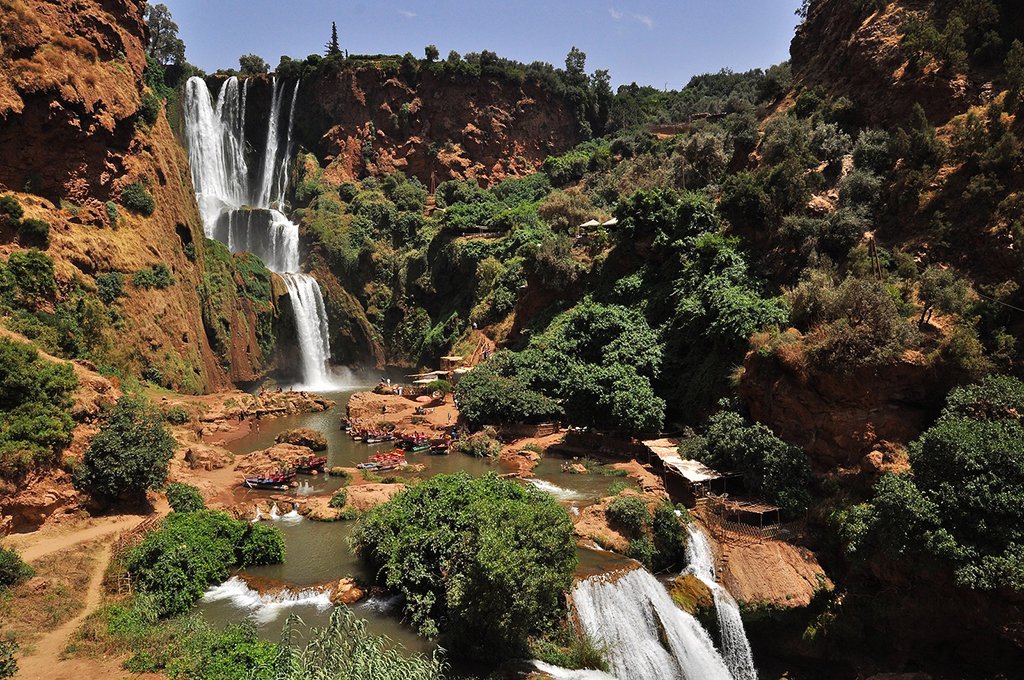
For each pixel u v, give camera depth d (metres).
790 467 31.75
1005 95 39.59
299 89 112.81
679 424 42.56
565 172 108.25
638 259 53.97
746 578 28.67
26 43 48.31
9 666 18.45
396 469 40.56
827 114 53.47
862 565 26.92
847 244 41.84
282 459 40.94
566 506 32.62
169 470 36.06
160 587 24.44
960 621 24.73
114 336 49.44
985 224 36.91
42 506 27.77
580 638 23.56
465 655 22.34
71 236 49.41
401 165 111.62
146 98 61.56
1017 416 26.33
